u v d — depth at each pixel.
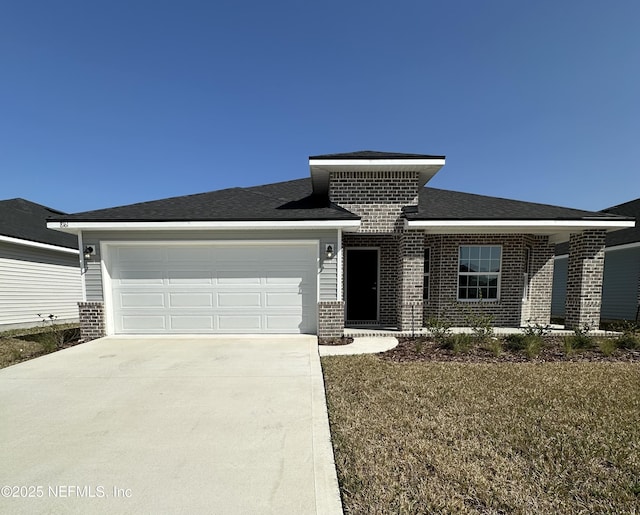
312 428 3.45
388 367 5.66
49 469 2.74
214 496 2.39
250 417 3.71
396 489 2.46
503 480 2.57
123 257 8.19
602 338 7.87
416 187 8.84
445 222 8.14
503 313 9.92
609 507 2.26
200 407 4.00
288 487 2.49
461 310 9.85
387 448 3.04
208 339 7.86
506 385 4.79
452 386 4.73
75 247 13.89
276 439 3.22
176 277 8.21
